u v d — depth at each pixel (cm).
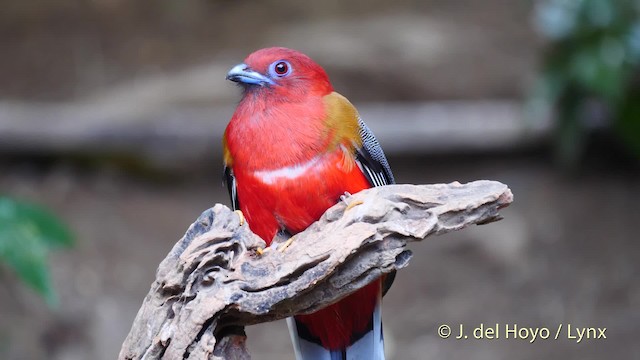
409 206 538
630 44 1244
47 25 1975
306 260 520
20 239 789
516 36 1817
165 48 1869
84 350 1054
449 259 1245
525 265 1215
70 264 1184
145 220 1307
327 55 1706
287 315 540
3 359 1027
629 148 1318
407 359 1066
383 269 532
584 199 1316
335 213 546
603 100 1310
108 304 1114
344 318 647
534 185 1351
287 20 2003
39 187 1363
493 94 1598
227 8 2097
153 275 1188
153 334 527
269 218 631
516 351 1071
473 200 538
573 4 1254
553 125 1370
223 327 532
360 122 668
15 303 1105
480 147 1398
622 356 1038
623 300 1138
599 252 1221
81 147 1391
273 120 622
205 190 1397
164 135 1398
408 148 1398
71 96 1628
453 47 1758
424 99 1598
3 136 1377
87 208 1320
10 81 1700
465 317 1135
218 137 1405
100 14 2045
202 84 1580
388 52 1716
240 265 525
